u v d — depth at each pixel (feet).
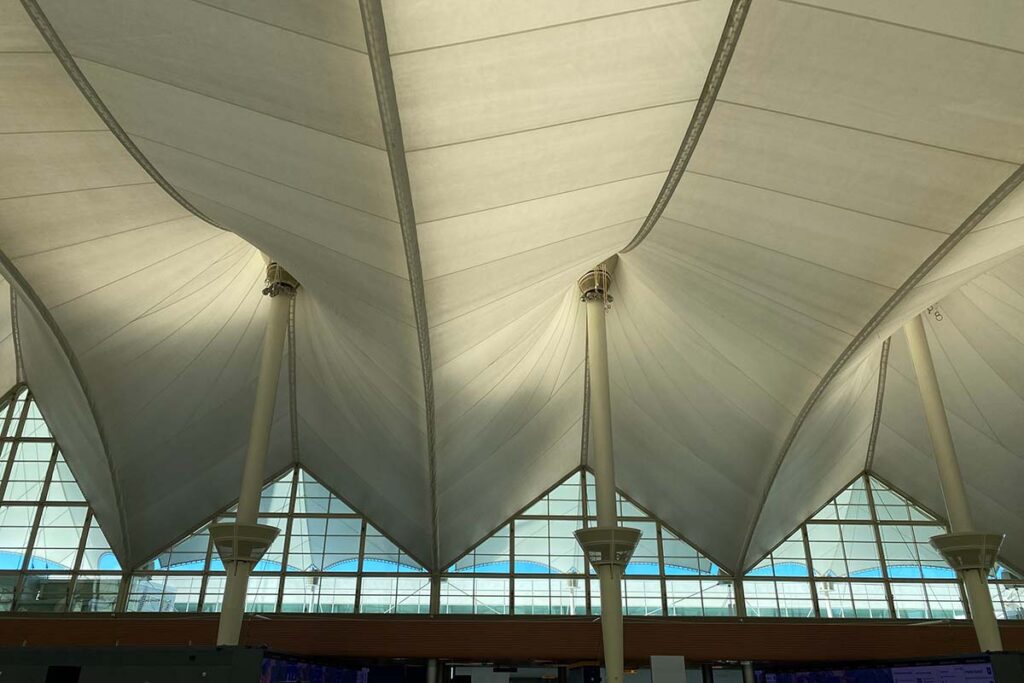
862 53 38.50
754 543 93.81
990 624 61.72
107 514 91.50
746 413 79.66
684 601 94.63
